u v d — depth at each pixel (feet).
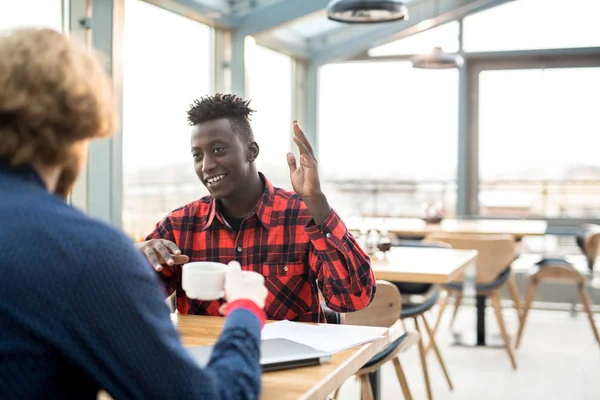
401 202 24.14
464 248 15.30
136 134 14.82
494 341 17.20
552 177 22.77
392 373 14.30
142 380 2.75
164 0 15.65
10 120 2.77
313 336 5.17
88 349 2.67
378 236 13.65
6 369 2.58
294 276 6.54
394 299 8.97
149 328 2.77
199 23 17.95
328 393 4.25
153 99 15.51
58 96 2.78
